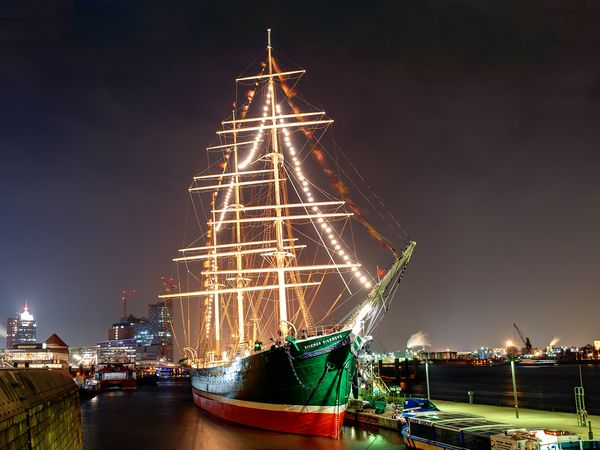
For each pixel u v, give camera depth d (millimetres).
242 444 50469
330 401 50188
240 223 91188
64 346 101250
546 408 81688
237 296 87688
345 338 49250
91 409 103375
